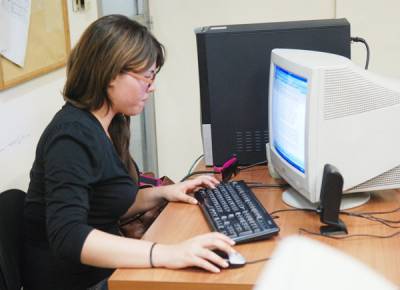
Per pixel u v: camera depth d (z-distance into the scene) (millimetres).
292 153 1511
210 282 1104
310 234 1309
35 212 1458
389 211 1429
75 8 2371
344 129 1366
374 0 3020
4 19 1729
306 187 1407
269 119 1709
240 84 1880
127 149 1621
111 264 1200
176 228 1390
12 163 1815
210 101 1901
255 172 1846
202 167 1977
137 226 1731
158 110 3467
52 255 1469
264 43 1848
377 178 1449
